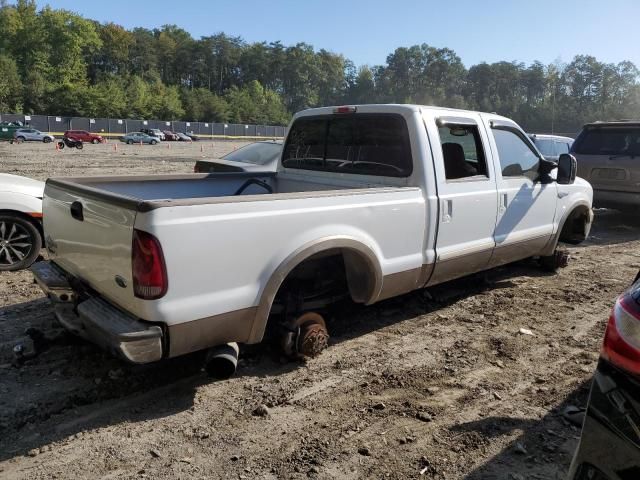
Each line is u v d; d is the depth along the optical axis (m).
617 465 1.92
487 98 133.38
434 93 149.12
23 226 6.41
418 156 4.49
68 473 2.84
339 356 4.28
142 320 3.19
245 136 99.75
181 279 3.14
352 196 3.93
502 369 4.12
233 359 3.51
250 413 3.44
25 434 3.17
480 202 5.01
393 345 4.51
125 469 2.88
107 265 3.38
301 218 3.63
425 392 3.75
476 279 6.35
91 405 3.50
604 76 110.88
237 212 3.33
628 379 1.91
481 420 3.41
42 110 89.88
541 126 109.38
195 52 146.25
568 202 6.35
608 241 9.08
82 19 103.06
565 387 3.84
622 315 2.00
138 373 3.91
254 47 155.50
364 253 4.04
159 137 71.75
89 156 33.31
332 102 166.25
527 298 5.77
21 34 97.81
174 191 5.12
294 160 5.70
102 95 94.12
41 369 3.95
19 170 21.28
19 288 5.76
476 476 2.88
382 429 3.29
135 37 133.50
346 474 2.88
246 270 3.41
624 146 9.65
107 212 3.30
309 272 4.18
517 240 5.56
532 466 2.96
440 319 5.11
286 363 4.12
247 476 2.84
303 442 3.15
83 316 3.40
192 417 3.39
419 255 4.50
